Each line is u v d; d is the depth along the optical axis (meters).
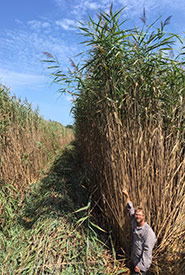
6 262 3.16
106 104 3.41
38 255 3.08
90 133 4.82
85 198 4.82
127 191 3.26
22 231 3.86
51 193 4.82
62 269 2.88
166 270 3.01
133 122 3.28
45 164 7.99
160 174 3.22
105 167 3.59
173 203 3.35
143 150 3.23
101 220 4.00
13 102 5.63
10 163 5.05
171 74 3.53
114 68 3.33
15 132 5.45
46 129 9.71
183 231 3.40
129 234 3.29
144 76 3.31
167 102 3.47
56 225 3.59
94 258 3.15
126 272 3.04
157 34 3.15
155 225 3.26
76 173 6.41
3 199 4.31
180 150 3.50
